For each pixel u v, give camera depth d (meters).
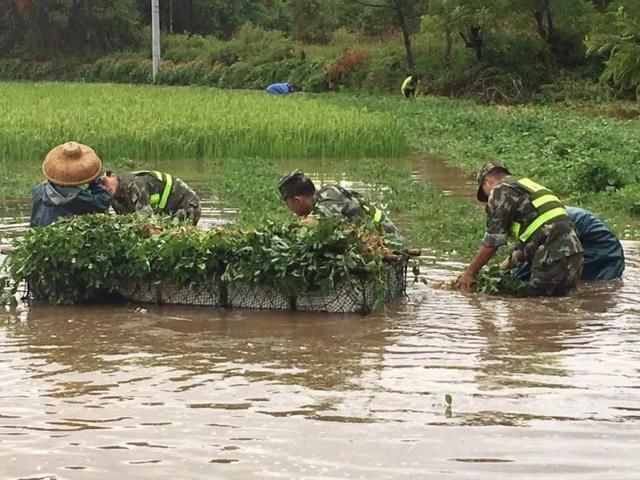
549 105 40.84
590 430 5.48
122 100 34.97
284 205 13.92
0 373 6.63
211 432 5.50
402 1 49.47
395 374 6.54
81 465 5.05
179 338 7.57
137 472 4.96
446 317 8.20
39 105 31.56
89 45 70.94
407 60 49.81
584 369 6.63
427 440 5.35
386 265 8.65
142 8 77.88
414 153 25.02
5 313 8.48
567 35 45.72
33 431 5.54
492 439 5.36
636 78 16.05
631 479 4.84
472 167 20.77
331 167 21.30
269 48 59.25
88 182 9.68
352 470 4.96
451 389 6.21
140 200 10.00
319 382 6.38
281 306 8.50
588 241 9.82
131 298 8.87
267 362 6.87
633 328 7.79
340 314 8.34
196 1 76.88
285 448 5.25
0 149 22.81
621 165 18.31
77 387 6.32
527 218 9.02
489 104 43.41
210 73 59.03
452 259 10.70
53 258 8.67
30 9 70.19
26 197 16.09
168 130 24.00
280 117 25.66
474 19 44.09
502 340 7.42
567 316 8.21
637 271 10.15
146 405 5.96
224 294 8.61
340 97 44.78
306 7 63.06
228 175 18.53
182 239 8.64
